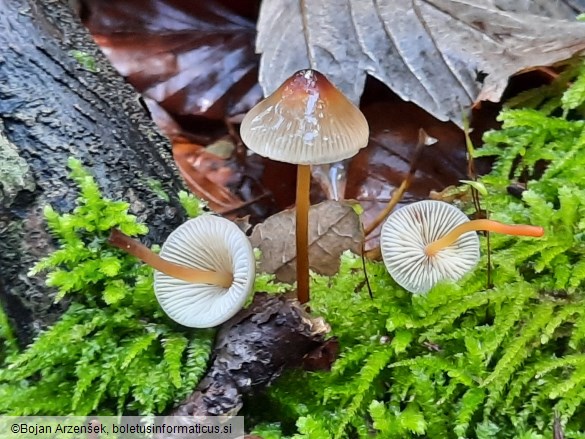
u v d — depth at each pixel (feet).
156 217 0.54
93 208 0.50
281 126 0.46
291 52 0.63
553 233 0.53
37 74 0.53
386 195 0.66
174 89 0.76
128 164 0.54
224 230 0.48
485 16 0.63
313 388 0.48
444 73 0.62
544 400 0.48
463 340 0.50
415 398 0.48
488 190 0.59
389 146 0.67
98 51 0.58
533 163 0.60
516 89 0.68
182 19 0.79
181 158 0.74
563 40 0.61
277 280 0.55
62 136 0.52
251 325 0.46
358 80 0.62
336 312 0.50
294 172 0.70
